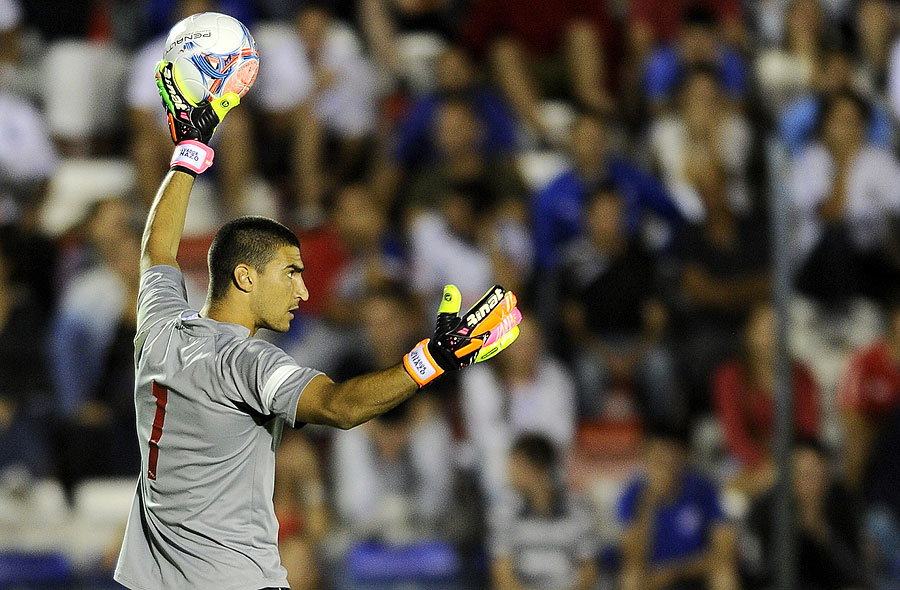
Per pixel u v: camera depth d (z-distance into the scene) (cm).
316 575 3050
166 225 1605
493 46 4138
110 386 3350
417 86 4338
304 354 3400
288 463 3128
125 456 3322
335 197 3928
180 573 1470
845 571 3109
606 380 3450
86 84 4300
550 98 4222
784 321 2598
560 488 3098
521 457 3069
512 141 3934
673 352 3412
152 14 4203
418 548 3138
